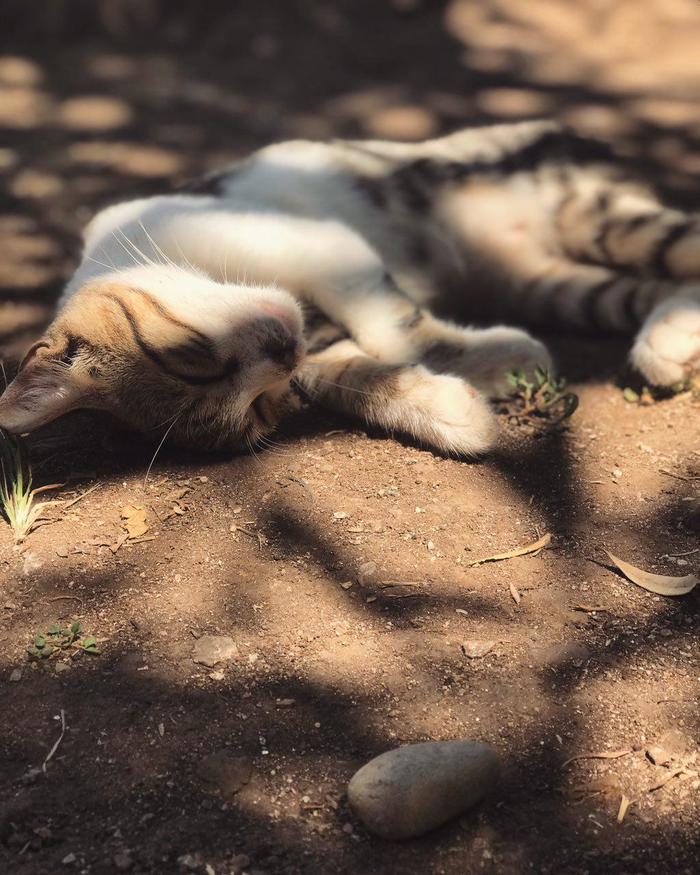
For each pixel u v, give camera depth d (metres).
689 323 0.75
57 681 0.59
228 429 0.70
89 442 0.73
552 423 0.73
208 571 0.63
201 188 0.82
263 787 0.54
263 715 0.57
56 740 0.56
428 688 0.58
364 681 0.58
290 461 0.70
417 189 0.84
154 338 0.69
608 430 0.72
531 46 1.33
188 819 0.54
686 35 1.32
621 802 0.54
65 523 0.66
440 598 0.62
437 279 0.85
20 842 0.53
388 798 0.52
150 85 1.30
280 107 1.24
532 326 0.86
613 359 0.80
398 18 1.38
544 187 0.86
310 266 0.76
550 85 1.25
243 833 0.53
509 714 0.57
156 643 0.60
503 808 0.54
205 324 0.69
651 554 0.63
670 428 0.72
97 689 0.58
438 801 0.53
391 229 0.83
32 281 0.91
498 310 0.88
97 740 0.56
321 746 0.56
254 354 0.69
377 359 0.75
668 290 0.82
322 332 0.77
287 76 1.30
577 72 1.27
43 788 0.55
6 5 1.37
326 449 0.71
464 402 0.70
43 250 0.95
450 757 0.53
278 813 0.54
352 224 0.82
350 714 0.57
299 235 0.76
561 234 0.86
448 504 0.67
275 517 0.66
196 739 0.56
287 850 0.53
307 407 0.76
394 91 1.25
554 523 0.66
